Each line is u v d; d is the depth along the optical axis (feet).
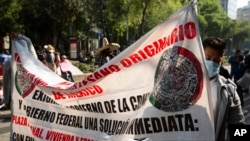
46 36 136.26
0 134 24.52
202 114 9.67
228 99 9.72
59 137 12.49
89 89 11.48
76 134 11.98
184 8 9.77
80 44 159.63
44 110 12.98
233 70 42.22
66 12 122.62
